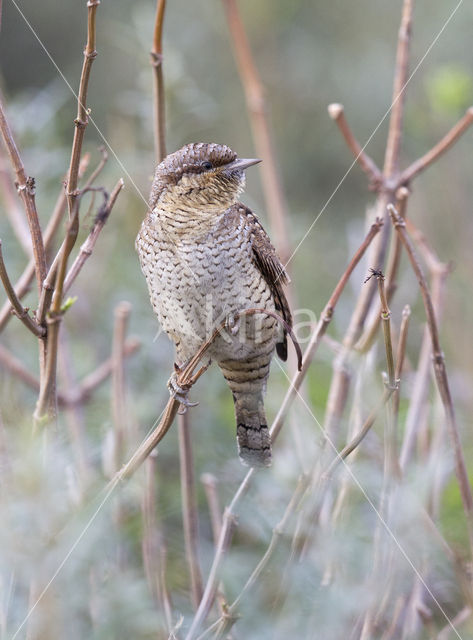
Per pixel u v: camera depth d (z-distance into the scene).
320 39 19.14
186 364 7.15
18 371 7.91
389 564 5.80
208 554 7.96
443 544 6.02
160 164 6.88
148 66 10.73
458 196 11.55
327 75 18.78
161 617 5.65
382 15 19.20
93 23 4.97
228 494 9.23
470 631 5.85
